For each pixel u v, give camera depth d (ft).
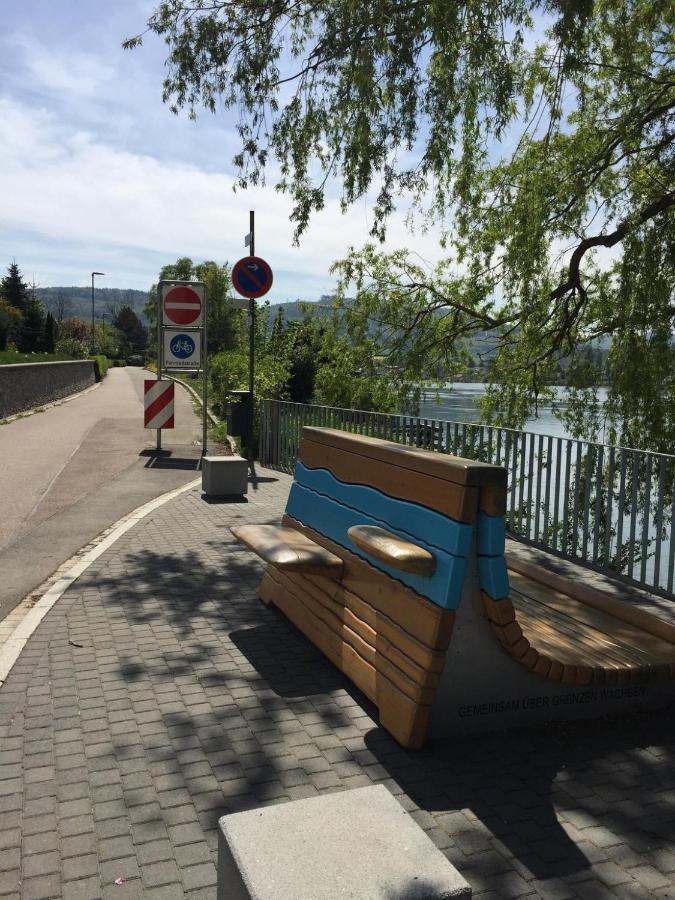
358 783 10.44
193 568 21.53
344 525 14.69
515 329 39.40
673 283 31.86
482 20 26.27
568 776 10.69
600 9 32.65
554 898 8.20
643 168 33.96
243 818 6.77
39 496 34.22
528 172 35.58
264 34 29.30
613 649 12.41
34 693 13.25
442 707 11.63
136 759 11.03
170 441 54.29
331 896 5.78
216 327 215.31
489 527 11.07
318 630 14.97
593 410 37.22
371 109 28.35
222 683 13.73
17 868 8.63
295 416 41.39
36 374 92.63
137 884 8.38
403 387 43.27
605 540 21.68
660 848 9.09
